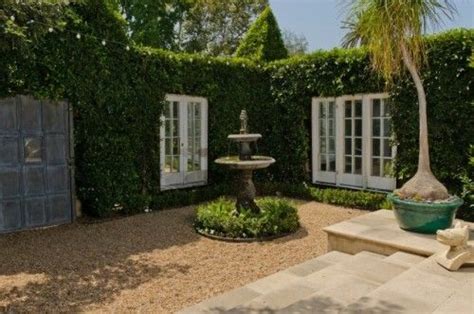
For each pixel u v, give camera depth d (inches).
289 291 107.9
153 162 248.5
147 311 108.0
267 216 185.8
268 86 307.3
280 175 303.1
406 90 223.8
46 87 195.0
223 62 283.4
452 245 111.9
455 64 201.6
